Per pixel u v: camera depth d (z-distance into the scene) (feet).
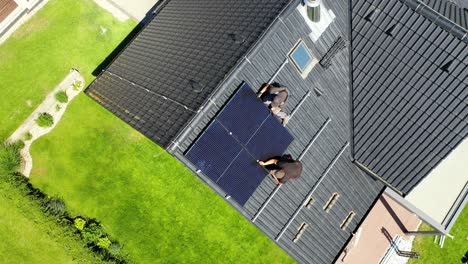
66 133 86.89
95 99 74.95
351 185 72.79
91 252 82.12
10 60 85.92
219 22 66.18
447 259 102.06
